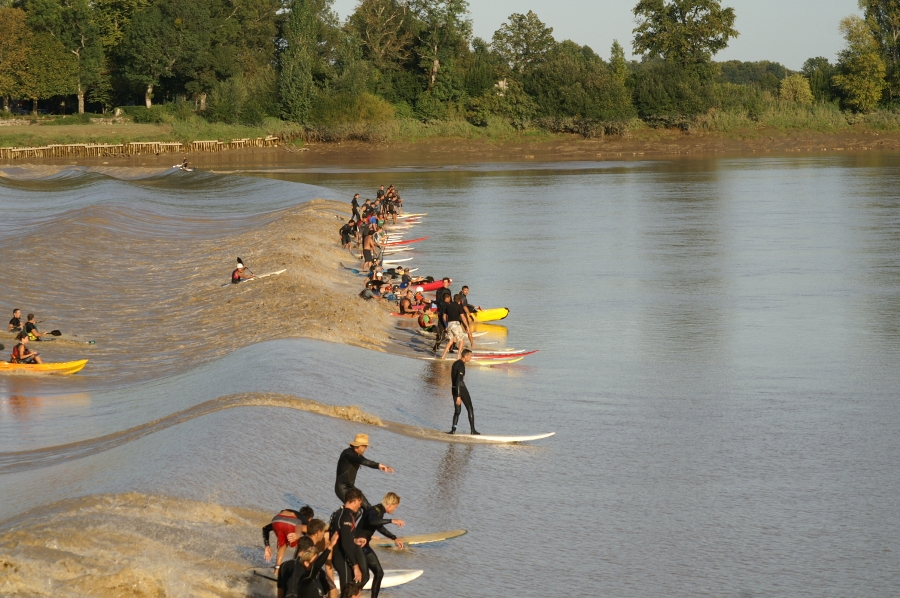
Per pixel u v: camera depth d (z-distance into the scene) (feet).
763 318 175.73
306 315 166.40
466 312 149.38
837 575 73.56
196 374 133.28
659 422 115.65
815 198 390.42
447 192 449.06
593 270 231.30
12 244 246.88
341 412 108.78
